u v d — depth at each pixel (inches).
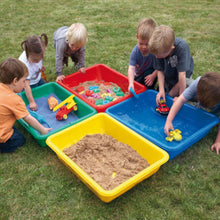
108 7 236.1
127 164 80.3
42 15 219.0
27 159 86.6
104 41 172.1
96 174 77.2
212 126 89.3
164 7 234.5
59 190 75.7
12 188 76.8
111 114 95.7
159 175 80.2
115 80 130.0
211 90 73.9
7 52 158.7
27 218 68.9
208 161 85.0
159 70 106.3
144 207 70.7
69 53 122.6
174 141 94.7
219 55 149.3
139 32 98.5
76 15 218.5
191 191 75.1
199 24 194.9
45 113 111.3
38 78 119.4
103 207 70.9
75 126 88.9
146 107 114.3
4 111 81.4
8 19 210.5
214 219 67.8
